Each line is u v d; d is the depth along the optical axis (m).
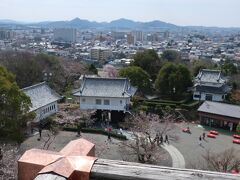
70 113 43.44
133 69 54.72
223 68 69.12
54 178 2.99
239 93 55.53
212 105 46.34
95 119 44.25
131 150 31.64
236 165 23.22
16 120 24.78
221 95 53.22
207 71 55.91
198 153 33.69
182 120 45.84
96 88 45.44
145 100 50.19
